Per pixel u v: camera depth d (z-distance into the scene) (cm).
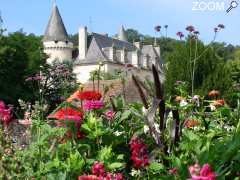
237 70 3347
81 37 9675
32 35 5250
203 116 475
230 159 292
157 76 361
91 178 287
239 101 518
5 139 336
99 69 616
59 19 9800
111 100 446
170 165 341
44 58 5031
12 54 4538
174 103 586
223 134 387
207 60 2975
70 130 390
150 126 360
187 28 804
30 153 369
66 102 399
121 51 9688
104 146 392
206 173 201
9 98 4425
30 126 422
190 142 340
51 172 344
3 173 316
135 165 360
